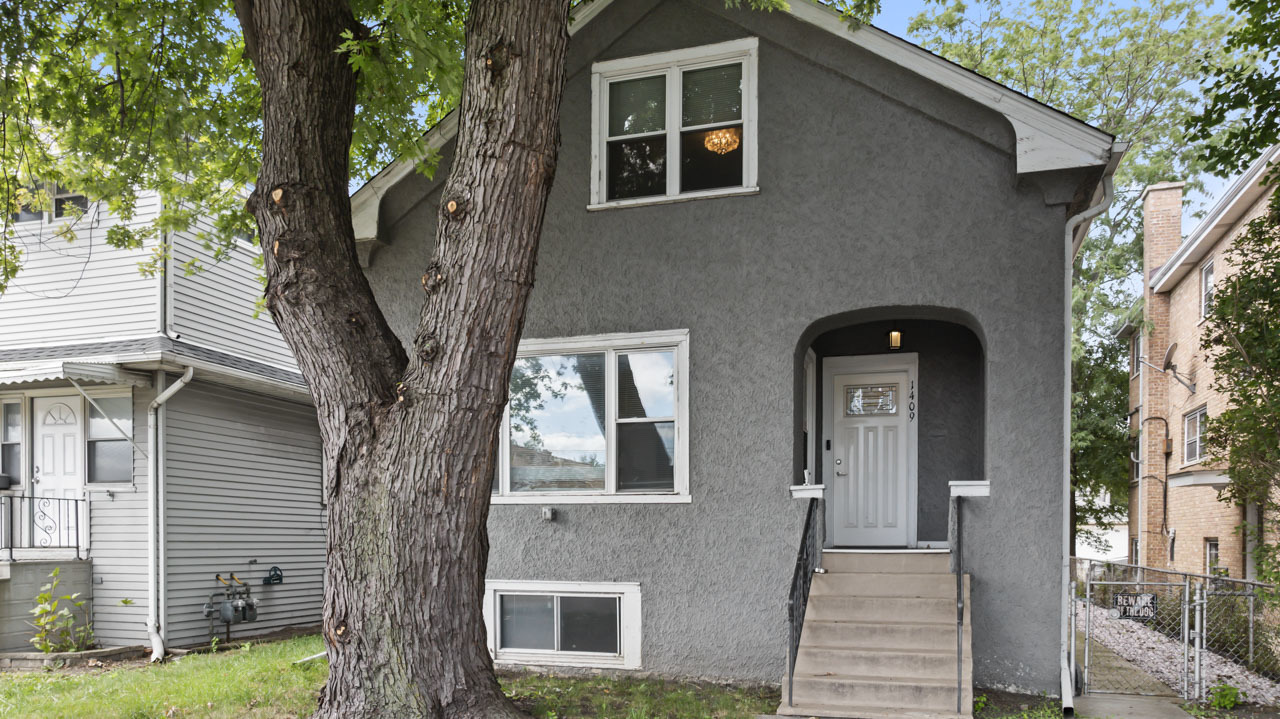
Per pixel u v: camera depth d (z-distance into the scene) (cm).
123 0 829
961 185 787
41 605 1029
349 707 559
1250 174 1167
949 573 776
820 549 820
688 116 877
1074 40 2042
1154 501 1802
